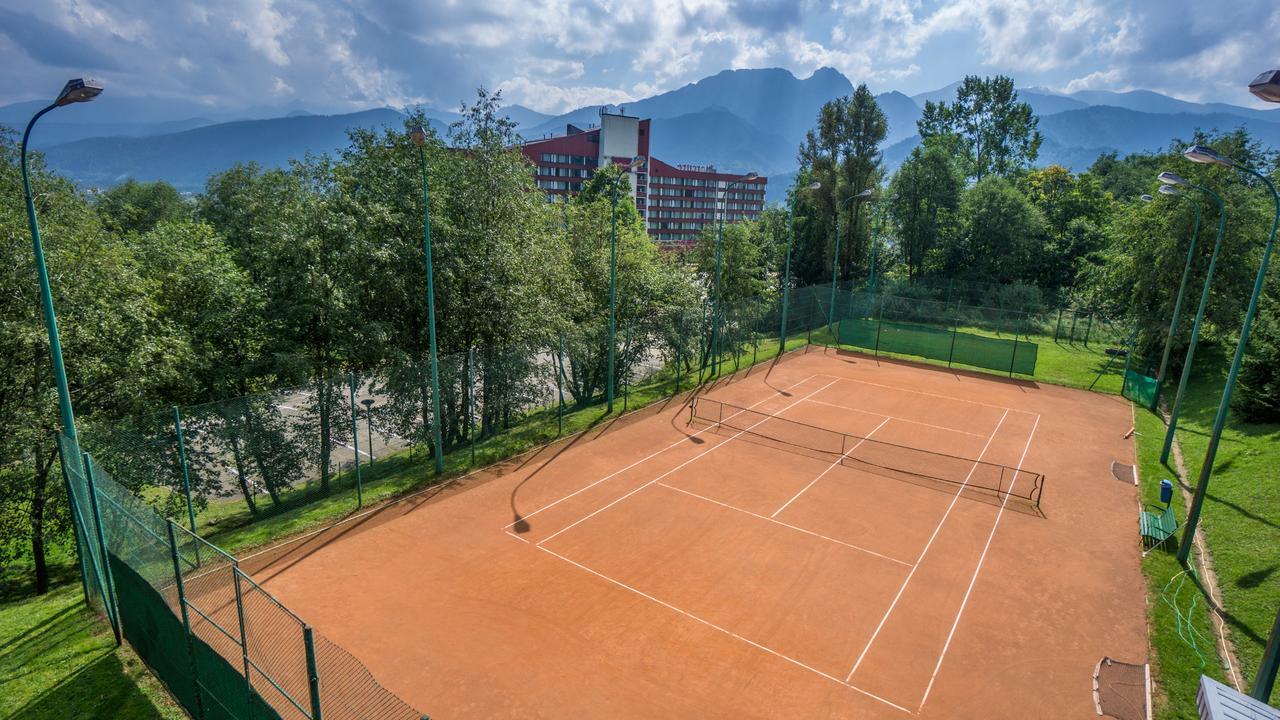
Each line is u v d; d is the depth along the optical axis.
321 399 17.12
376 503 17.05
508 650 11.23
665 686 10.48
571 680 10.54
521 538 15.37
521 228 23.34
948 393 30.38
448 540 15.19
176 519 14.53
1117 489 19.59
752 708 10.08
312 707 7.19
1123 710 10.31
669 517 16.70
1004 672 11.18
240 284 19.55
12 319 14.90
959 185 56.91
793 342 41.25
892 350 38.84
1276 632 8.71
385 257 18.55
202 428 14.70
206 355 18.48
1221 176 30.31
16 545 16.27
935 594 13.57
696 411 26.23
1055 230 58.28
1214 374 30.84
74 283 15.55
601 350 26.30
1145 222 32.66
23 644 10.97
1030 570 14.70
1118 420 26.75
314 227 18.86
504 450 20.97
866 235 57.72
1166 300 32.06
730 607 12.79
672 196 131.75
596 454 21.12
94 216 17.72
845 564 14.64
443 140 22.08
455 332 21.27
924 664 11.31
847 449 22.23
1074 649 11.89
